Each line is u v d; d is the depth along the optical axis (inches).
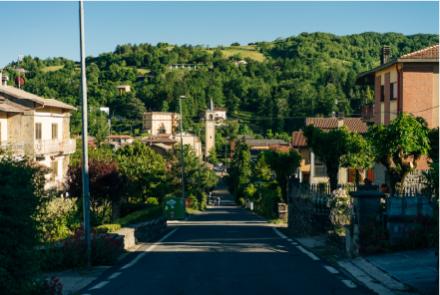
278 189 1881.2
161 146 3720.5
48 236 837.8
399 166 838.5
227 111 5866.1
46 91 3907.5
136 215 1103.0
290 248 799.7
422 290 442.3
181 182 2503.7
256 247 824.9
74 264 620.4
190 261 669.9
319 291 453.7
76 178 1280.8
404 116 841.5
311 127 1077.1
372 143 850.8
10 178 389.1
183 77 6673.2
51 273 593.0
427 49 1346.0
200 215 2285.9
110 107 5585.6
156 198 1791.3
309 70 6186.0
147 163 1797.5
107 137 3796.8
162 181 1811.0
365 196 675.4
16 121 1644.9
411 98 1321.4
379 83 1504.7
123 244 800.9
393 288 460.8
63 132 1963.6
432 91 1320.1
